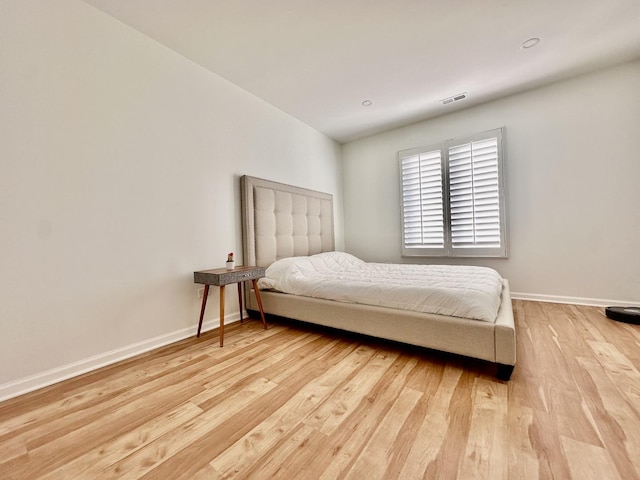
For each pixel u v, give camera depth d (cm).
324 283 232
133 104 198
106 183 183
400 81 272
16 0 150
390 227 403
